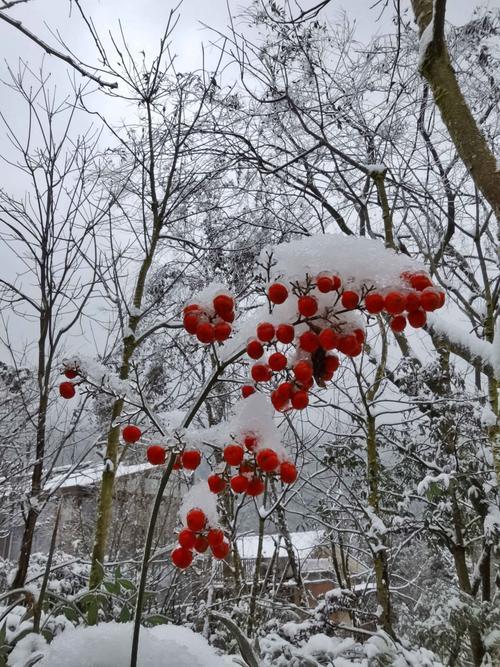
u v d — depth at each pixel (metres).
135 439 1.48
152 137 5.46
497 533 4.98
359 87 6.64
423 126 6.87
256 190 7.24
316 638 2.92
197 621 5.52
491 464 5.79
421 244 6.85
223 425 1.36
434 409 5.79
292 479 1.28
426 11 2.87
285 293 1.32
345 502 7.07
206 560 6.68
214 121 6.59
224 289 1.41
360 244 1.39
